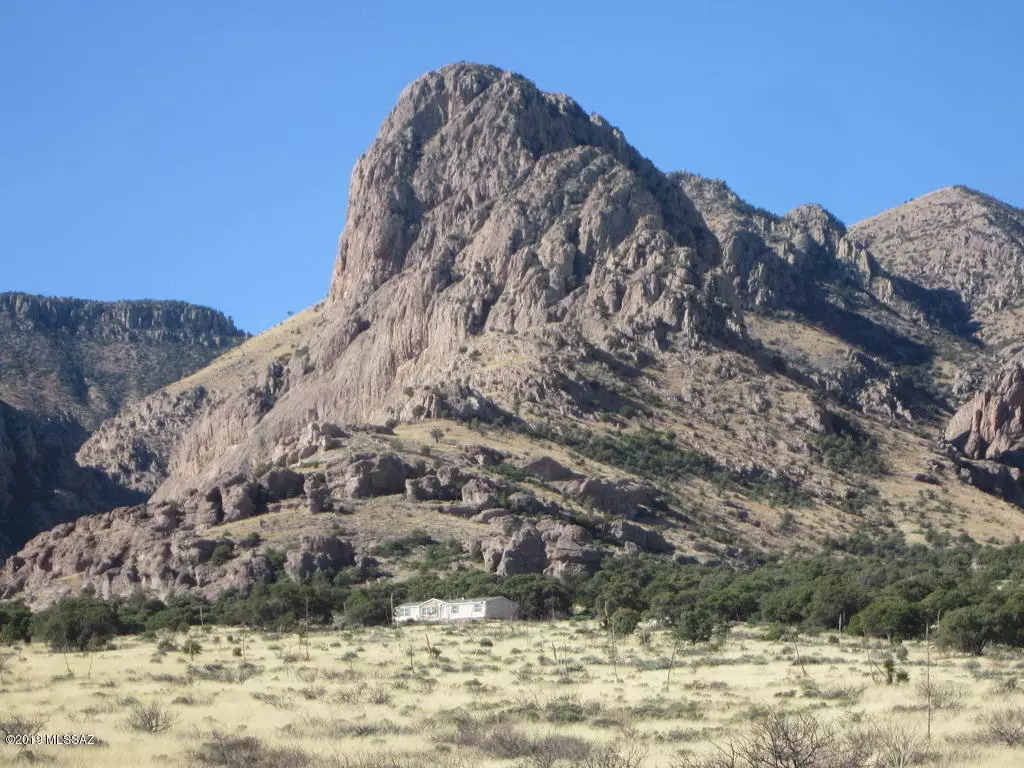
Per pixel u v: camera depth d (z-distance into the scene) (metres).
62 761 63.97
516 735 67.00
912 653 117.06
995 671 97.06
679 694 87.62
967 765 58.66
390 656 120.62
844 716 73.25
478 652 122.94
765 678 96.50
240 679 101.44
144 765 63.09
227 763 63.72
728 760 58.56
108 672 107.38
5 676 105.69
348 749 66.38
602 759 60.44
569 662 111.50
